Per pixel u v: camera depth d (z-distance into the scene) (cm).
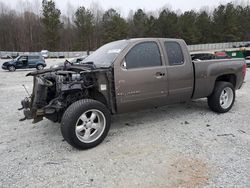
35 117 410
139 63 461
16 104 741
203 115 579
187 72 519
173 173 333
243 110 621
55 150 409
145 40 475
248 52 1686
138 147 412
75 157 383
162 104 505
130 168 348
